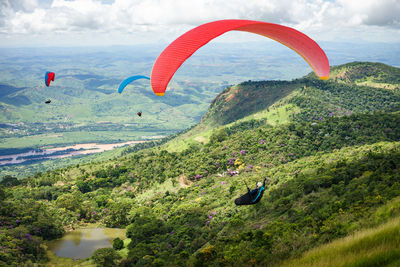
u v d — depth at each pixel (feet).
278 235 129.59
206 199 266.57
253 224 177.99
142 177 379.76
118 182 381.60
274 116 622.13
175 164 384.68
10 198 316.81
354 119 381.40
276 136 374.63
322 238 103.50
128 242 232.12
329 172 194.39
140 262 174.40
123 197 346.33
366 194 136.36
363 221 97.55
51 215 277.85
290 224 135.03
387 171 161.38
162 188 346.13
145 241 209.56
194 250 181.37
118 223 276.82
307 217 138.51
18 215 255.29
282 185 217.77
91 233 260.21
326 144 343.67
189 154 413.18
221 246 143.23
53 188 369.50
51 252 224.12
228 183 294.05
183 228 209.77
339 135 351.05
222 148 388.98
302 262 55.31
